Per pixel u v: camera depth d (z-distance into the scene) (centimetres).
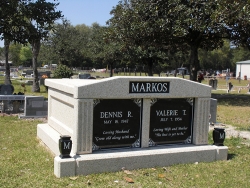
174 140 667
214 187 513
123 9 2102
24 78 4081
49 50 5412
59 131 715
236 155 707
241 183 536
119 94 595
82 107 571
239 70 6806
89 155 566
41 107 1140
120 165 571
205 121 677
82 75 2933
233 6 1184
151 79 618
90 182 507
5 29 1416
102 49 4044
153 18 1848
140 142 635
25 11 1437
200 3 1711
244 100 2062
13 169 557
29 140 777
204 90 669
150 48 2862
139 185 507
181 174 566
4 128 913
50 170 558
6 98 1207
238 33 1927
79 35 5747
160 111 649
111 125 607
